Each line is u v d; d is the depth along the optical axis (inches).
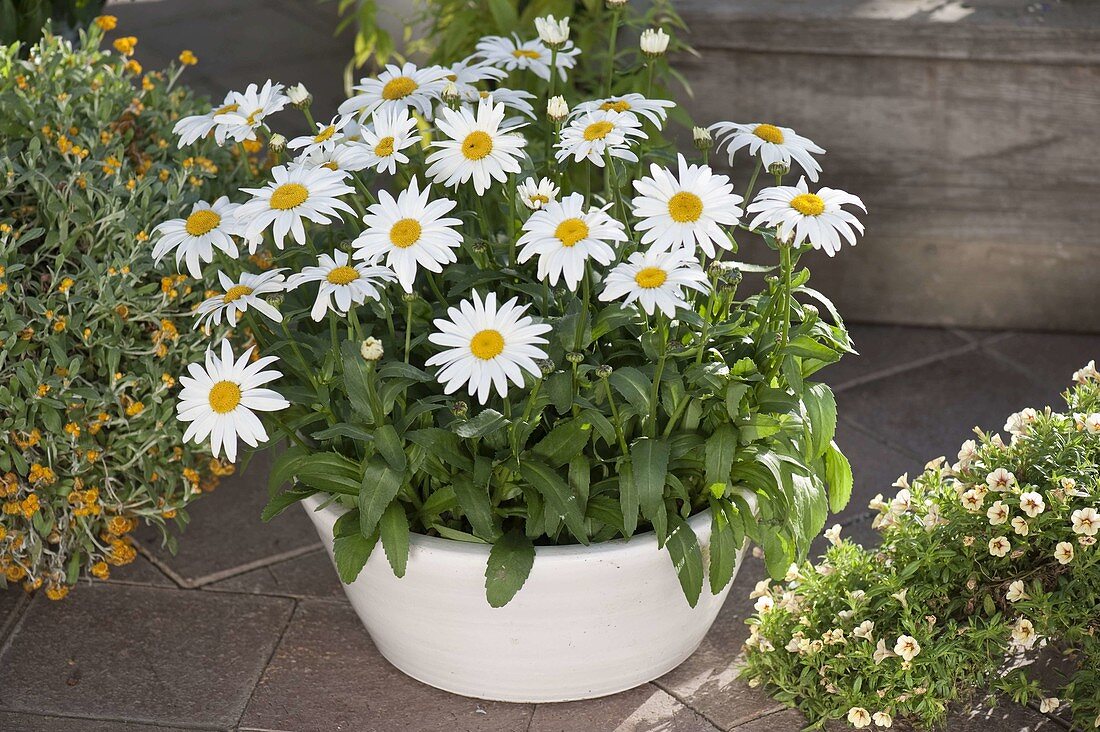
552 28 94.8
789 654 95.2
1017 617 93.4
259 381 88.3
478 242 92.4
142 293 98.1
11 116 99.4
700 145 92.0
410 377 89.7
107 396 97.0
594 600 92.0
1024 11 115.3
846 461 96.0
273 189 89.7
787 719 95.3
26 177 97.0
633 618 93.1
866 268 119.9
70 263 99.3
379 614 94.5
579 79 116.0
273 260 96.1
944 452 110.0
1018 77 114.9
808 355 90.8
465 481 90.8
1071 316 119.6
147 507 101.6
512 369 86.5
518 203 95.0
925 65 115.3
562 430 90.8
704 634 97.0
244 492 107.7
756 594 96.6
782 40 115.3
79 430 96.7
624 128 90.8
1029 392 114.7
